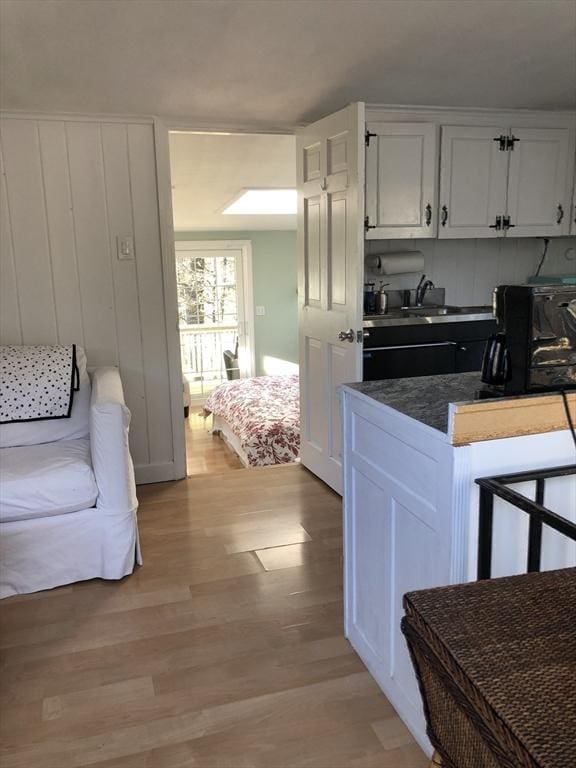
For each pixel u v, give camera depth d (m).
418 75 2.75
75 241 3.17
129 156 3.15
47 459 2.45
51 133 3.05
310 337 3.38
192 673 1.89
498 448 1.33
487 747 0.73
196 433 6.66
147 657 1.97
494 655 0.79
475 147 3.54
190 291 7.61
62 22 2.02
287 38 2.22
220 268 7.66
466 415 1.29
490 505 1.30
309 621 2.15
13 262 3.12
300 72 2.60
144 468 3.47
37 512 2.30
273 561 2.56
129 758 1.58
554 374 1.43
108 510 2.38
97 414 2.31
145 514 3.04
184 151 4.15
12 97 2.79
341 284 2.96
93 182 3.14
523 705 0.70
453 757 0.85
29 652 2.00
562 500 1.47
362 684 1.83
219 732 1.66
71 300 3.23
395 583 1.66
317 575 2.45
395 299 3.97
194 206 5.95
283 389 6.22
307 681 1.85
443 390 1.76
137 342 3.35
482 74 2.79
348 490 1.91
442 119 3.49
